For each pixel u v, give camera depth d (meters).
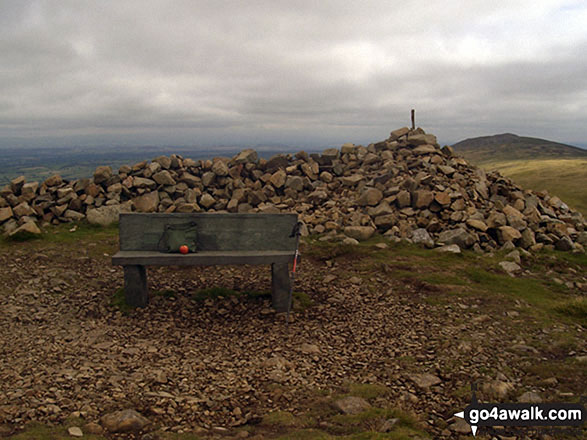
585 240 11.96
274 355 5.74
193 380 4.91
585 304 7.23
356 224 12.03
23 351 5.53
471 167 16.36
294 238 7.70
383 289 8.47
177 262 7.13
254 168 15.62
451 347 5.85
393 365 5.42
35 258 9.74
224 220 7.62
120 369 5.12
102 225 12.65
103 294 8.02
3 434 3.43
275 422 3.97
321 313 7.42
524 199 14.32
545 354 5.57
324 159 16.14
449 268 9.46
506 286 8.59
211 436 3.66
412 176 14.21
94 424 3.68
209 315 7.27
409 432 3.75
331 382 4.98
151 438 3.57
